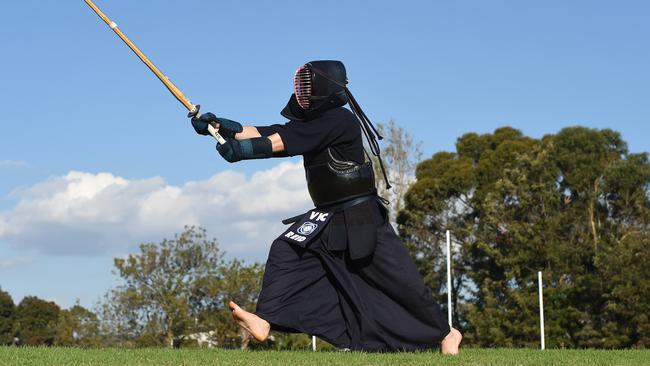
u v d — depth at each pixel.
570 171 39.59
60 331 32.72
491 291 39.75
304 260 6.48
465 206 43.66
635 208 39.34
